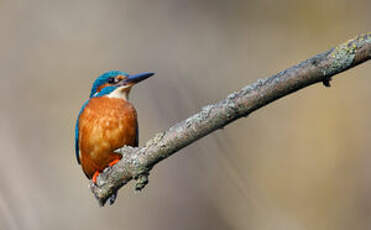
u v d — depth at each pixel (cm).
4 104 1350
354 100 1270
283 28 1470
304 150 1245
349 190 1185
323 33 1412
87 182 1256
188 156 1260
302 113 1285
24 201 1180
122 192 1264
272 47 1459
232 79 1430
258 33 1493
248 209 1179
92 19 1500
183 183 1244
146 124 1342
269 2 1505
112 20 1508
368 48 441
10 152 1259
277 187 1218
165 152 546
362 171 1193
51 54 1438
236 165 1233
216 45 1491
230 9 1536
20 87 1384
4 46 1431
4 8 1470
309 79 460
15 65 1414
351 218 1159
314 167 1226
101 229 1201
